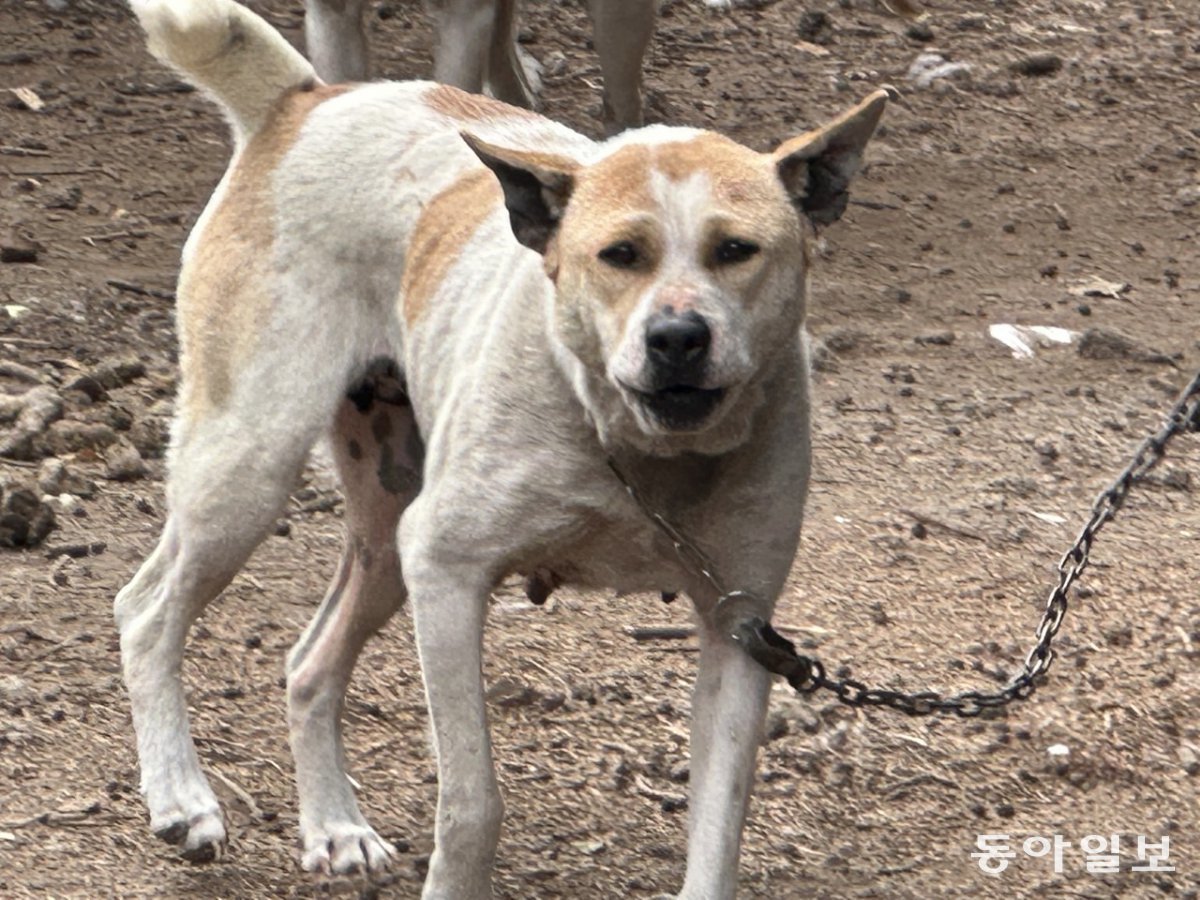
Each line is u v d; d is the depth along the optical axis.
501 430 6.46
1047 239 16.19
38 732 8.32
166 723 7.52
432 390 6.94
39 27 18.48
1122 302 14.93
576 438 6.38
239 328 7.32
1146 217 16.86
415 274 7.11
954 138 18.36
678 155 6.12
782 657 6.59
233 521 7.34
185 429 7.48
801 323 6.32
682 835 7.95
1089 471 11.88
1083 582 10.34
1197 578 10.41
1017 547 10.76
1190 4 22.66
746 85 19.11
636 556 6.71
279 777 8.20
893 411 12.66
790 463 6.50
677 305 5.83
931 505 11.27
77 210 14.74
